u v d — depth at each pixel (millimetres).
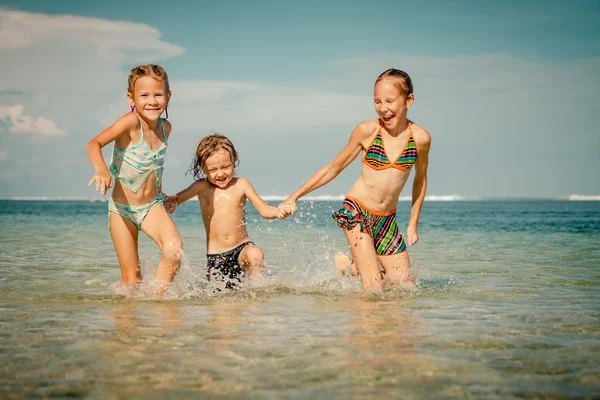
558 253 7840
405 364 2479
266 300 4203
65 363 2484
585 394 2127
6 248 8273
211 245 5629
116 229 4949
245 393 2117
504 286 4883
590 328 3203
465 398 2078
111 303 4059
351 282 5137
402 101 4918
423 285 4961
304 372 2361
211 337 2953
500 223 17938
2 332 3068
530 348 2758
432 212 35969
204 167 5578
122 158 4824
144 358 2559
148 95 4801
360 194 5059
